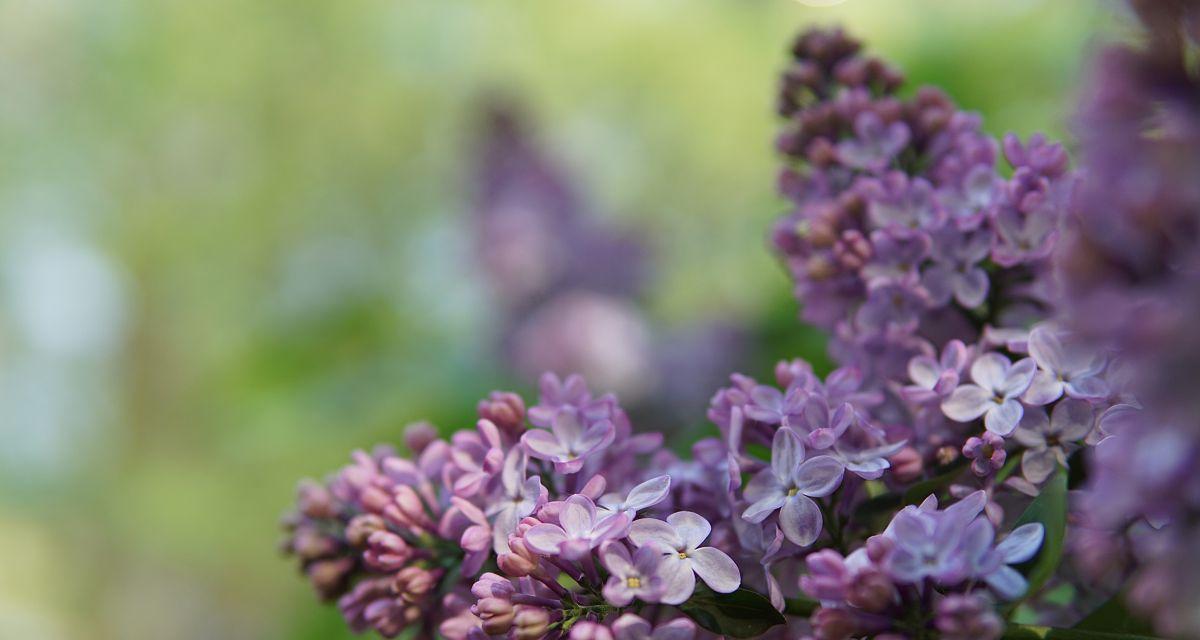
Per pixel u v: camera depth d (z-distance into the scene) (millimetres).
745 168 1825
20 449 1991
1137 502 381
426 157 1893
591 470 455
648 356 1086
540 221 1296
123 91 1892
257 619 1591
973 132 500
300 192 1878
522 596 431
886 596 405
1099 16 394
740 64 1831
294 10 1871
